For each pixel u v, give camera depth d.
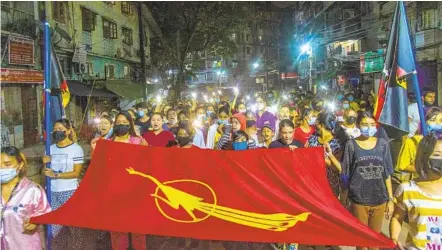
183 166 4.59
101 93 23.89
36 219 4.00
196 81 70.94
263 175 4.44
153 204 4.32
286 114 10.40
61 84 5.78
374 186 4.90
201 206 4.27
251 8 29.72
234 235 3.91
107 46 28.73
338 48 37.38
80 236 5.23
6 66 16.94
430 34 23.34
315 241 3.74
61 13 21.91
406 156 6.11
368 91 31.78
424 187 3.42
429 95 8.38
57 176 5.26
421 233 3.38
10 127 16.89
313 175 4.41
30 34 18.70
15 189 4.03
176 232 4.02
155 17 33.34
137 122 10.07
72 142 5.55
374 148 4.95
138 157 4.70
